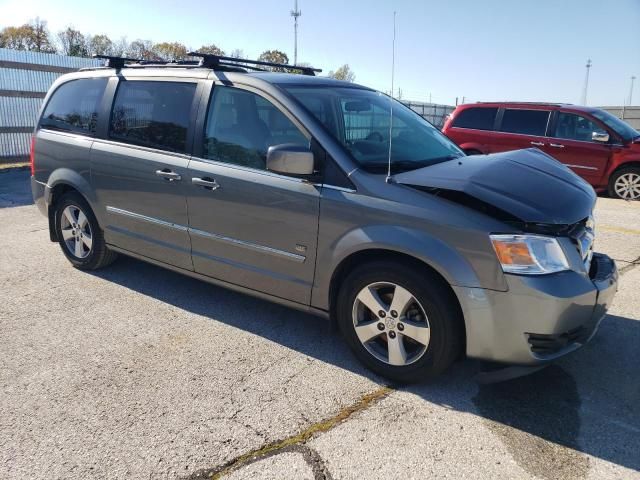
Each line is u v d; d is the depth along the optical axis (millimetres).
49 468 2412
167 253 4145
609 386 3145
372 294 3123
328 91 3801
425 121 4441
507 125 10133
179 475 2375
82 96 4762
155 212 4117
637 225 7289
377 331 3146
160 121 4094
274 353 3502
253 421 2764
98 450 2535
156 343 3619
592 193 3354
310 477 2369
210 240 3805
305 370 3291
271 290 3582
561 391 3086
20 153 12758
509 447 2586
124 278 4840
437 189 2881
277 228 3406
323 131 3264
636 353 3535
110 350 3512
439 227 2812
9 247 5781
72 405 2891
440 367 2959
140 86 4277
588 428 2740
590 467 2451
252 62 4379
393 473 2402
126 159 4223
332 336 3764
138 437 2629
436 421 2787
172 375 3207
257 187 3449
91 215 4719
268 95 3508
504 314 2723
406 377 3074
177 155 3926
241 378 3184
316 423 2754
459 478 2379
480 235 2719
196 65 4094
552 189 3094
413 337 3008
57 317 4016
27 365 3311
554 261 2732
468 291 2758
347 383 3146
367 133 3619
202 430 2688
